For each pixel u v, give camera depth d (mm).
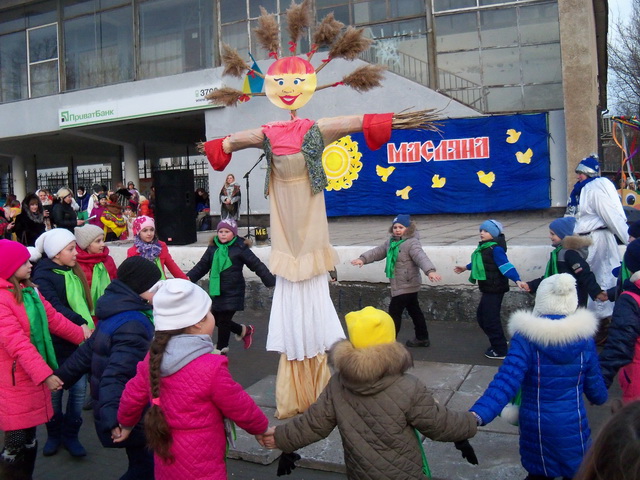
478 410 3123
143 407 3189
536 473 3336
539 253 8117
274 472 4418
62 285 5000
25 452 4027
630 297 3672
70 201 13992
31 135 22609
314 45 5254
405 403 2801
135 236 6613
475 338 7707
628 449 1348
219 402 2971
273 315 5160
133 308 3633
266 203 18891
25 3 22281
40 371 3736
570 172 15492
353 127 4891
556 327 3191
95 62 21516
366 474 2811
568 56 15336
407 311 7863
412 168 17094
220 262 6902
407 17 17312
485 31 16688
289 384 5109
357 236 12891
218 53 19453
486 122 16359
